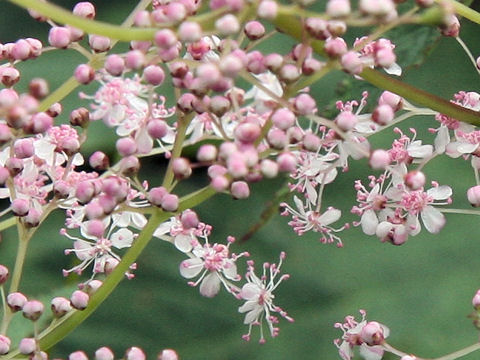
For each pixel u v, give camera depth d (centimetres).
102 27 19
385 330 22
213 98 20
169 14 19
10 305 21
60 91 21
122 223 22
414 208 22
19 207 21
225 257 22
